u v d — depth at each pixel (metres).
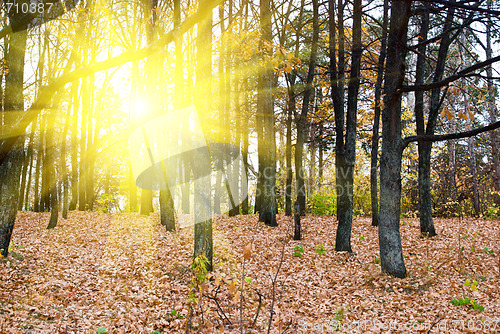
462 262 9.41
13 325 5.50
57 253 10.02
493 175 17.88
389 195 8.71
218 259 10.04
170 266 9.13
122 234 13.29
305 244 12.30
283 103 19.33
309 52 19.52
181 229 14.68
